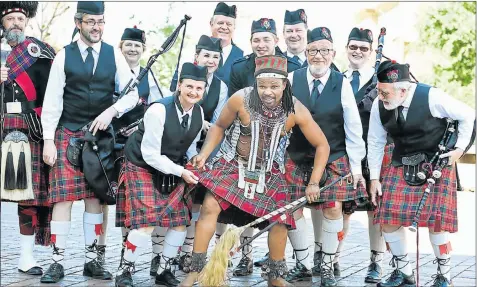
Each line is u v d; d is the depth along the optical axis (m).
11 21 5.58
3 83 5.51
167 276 5.26
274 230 4.93
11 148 5.49
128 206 5.12
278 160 4.93
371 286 5.38
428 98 5.01
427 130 5.04
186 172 4.95
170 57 12.49
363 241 7.38
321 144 5.03
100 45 5.50
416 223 4.92
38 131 5.54
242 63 5.73
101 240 5.72
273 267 5.00
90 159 5.30
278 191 4.94
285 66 4.81
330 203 5.24
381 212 5.14
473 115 5.02
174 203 5.06
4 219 8.44
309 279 5.38
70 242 6.98
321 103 5.31
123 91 5.45
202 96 5.39
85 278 5.42
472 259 6.51
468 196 11.41
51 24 12.69
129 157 5.14
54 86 5.34
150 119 5.01
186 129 5.11
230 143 4.91
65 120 5.42
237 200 4.84
